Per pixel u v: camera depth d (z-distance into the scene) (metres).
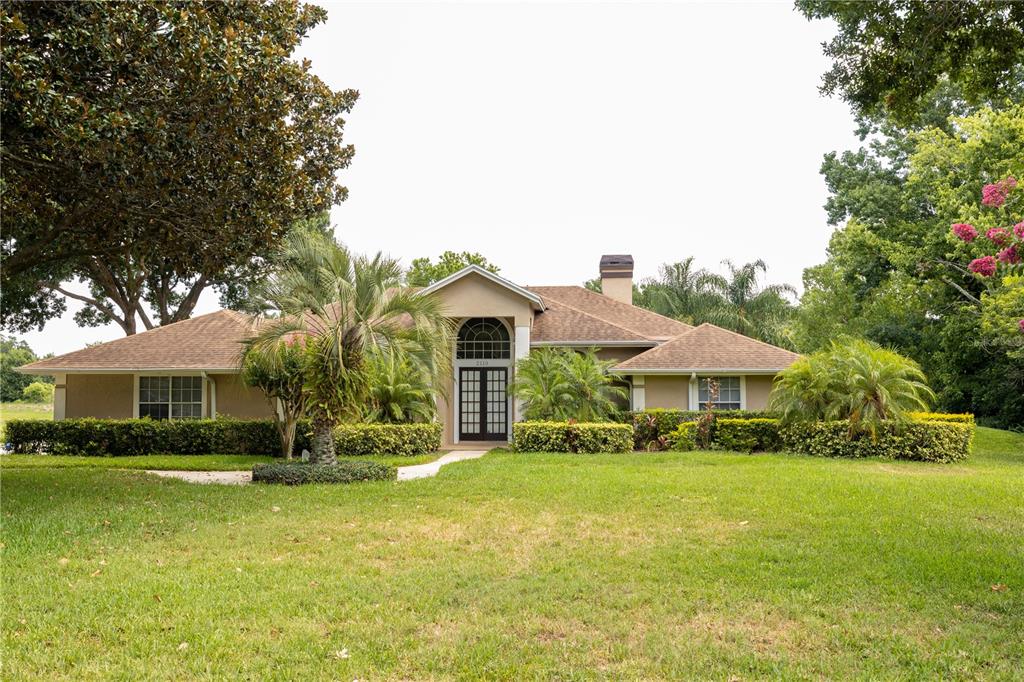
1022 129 21.66
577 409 19.67
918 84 9.36
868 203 29.73
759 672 4.68
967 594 6.20
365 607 5.89
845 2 9.05
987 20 8.80
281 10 12.48
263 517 9.52
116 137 9.52
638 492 11.17
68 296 33.53
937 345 29.62
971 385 28.28
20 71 8.48
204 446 19.78
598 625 5.54
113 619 5.56
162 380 21.92
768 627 5.51
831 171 32.28
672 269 37.47
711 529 8.74
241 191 11.74
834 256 33.31
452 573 6.88
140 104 10.27
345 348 13.96
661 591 6.32
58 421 19.88
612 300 27.50
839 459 16.27
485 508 10.10
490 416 23.25
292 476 12.77
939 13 8.74
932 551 7.65
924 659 4.86
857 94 9.60
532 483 12.14
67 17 9.43
